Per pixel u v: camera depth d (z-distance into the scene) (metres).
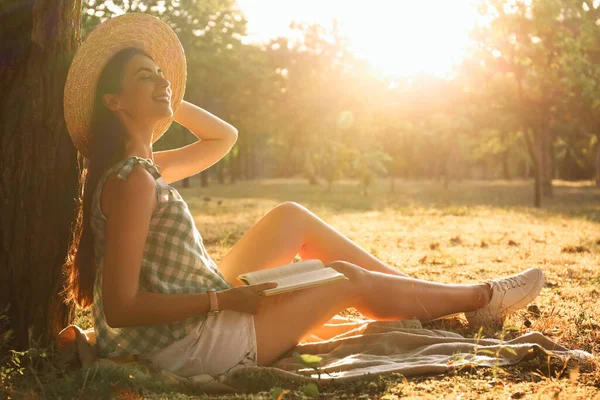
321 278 3.18
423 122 38.28
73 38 3.45
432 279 6.20
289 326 3.14
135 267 2.84
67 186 3.41
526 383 2.87
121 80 3.08
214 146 3.88
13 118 3.29
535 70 19.47
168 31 3.35
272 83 37.38
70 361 3.09
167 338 3.00
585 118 21.17
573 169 60.44
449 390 2.79
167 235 2.98
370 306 3.46
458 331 3.91
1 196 3.29
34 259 3.33
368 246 8.88
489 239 9.83
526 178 68.56
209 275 3.10
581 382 2.90
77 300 3.23
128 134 3.11
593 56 18.98
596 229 11.46
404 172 71.19
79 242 3.14
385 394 2.75
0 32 3.30
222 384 2.88
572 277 6.18
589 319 4.28
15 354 3.08
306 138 37.72
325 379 2.89
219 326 3.03
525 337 3.38
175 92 3.53
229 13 24.23
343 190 35.28
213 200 22.36
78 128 3.23
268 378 2.91
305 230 3.72
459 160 66.31
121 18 3.20
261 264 3.59
